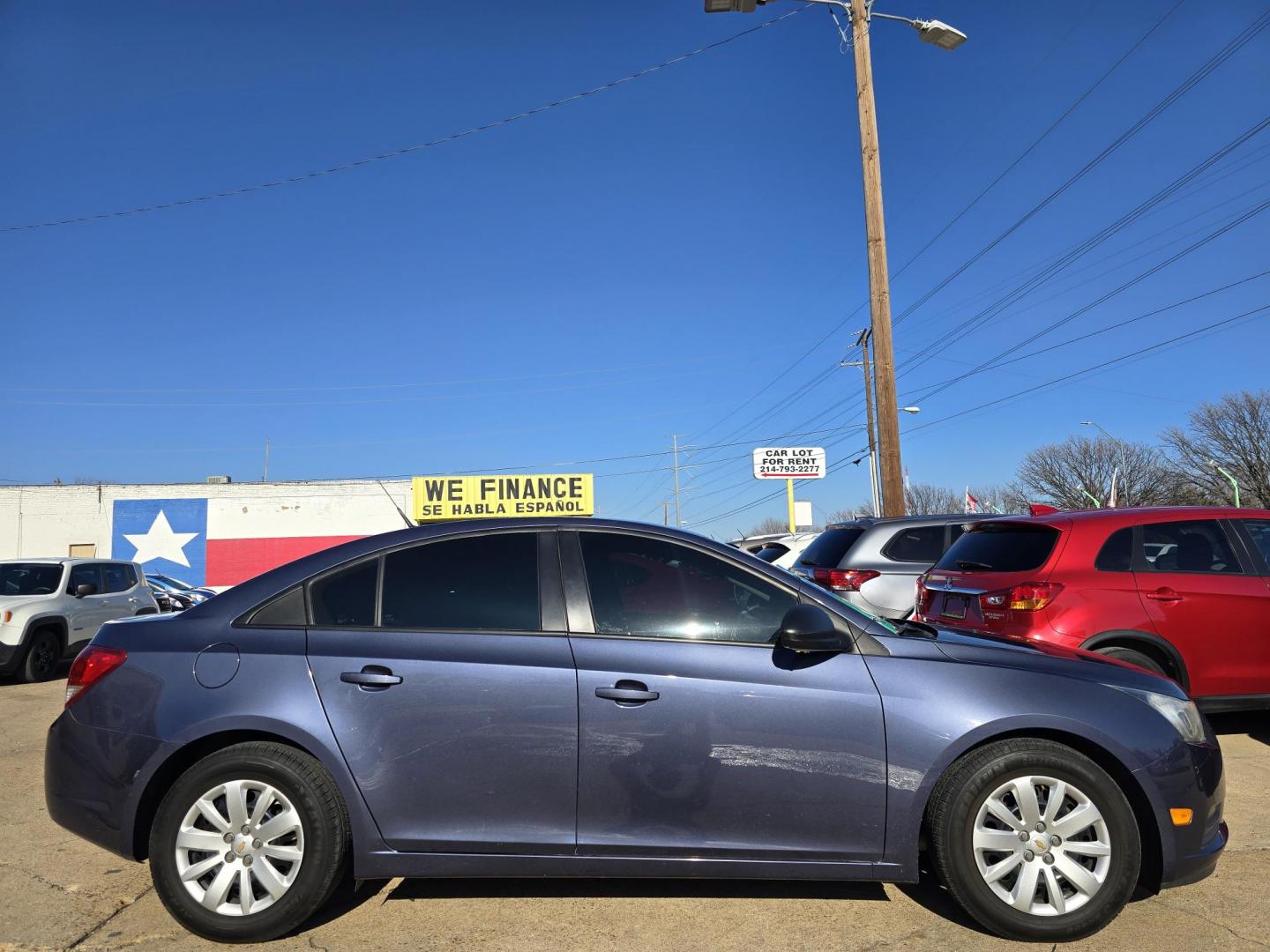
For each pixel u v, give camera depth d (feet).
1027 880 11.40
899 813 11.56
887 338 40.27
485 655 11.89
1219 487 142.10
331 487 130.72
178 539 127.54
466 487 117.60
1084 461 173.99
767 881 13.44
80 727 12.02
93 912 12.57
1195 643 19.58
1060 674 12.13
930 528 28.94
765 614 12.37
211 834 11.52
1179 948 11.16
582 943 11.41
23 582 40.11
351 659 11.87
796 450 126.11
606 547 12.74
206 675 11.87
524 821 11.61
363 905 12.67
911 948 11.27
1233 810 16.42
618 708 11.66
